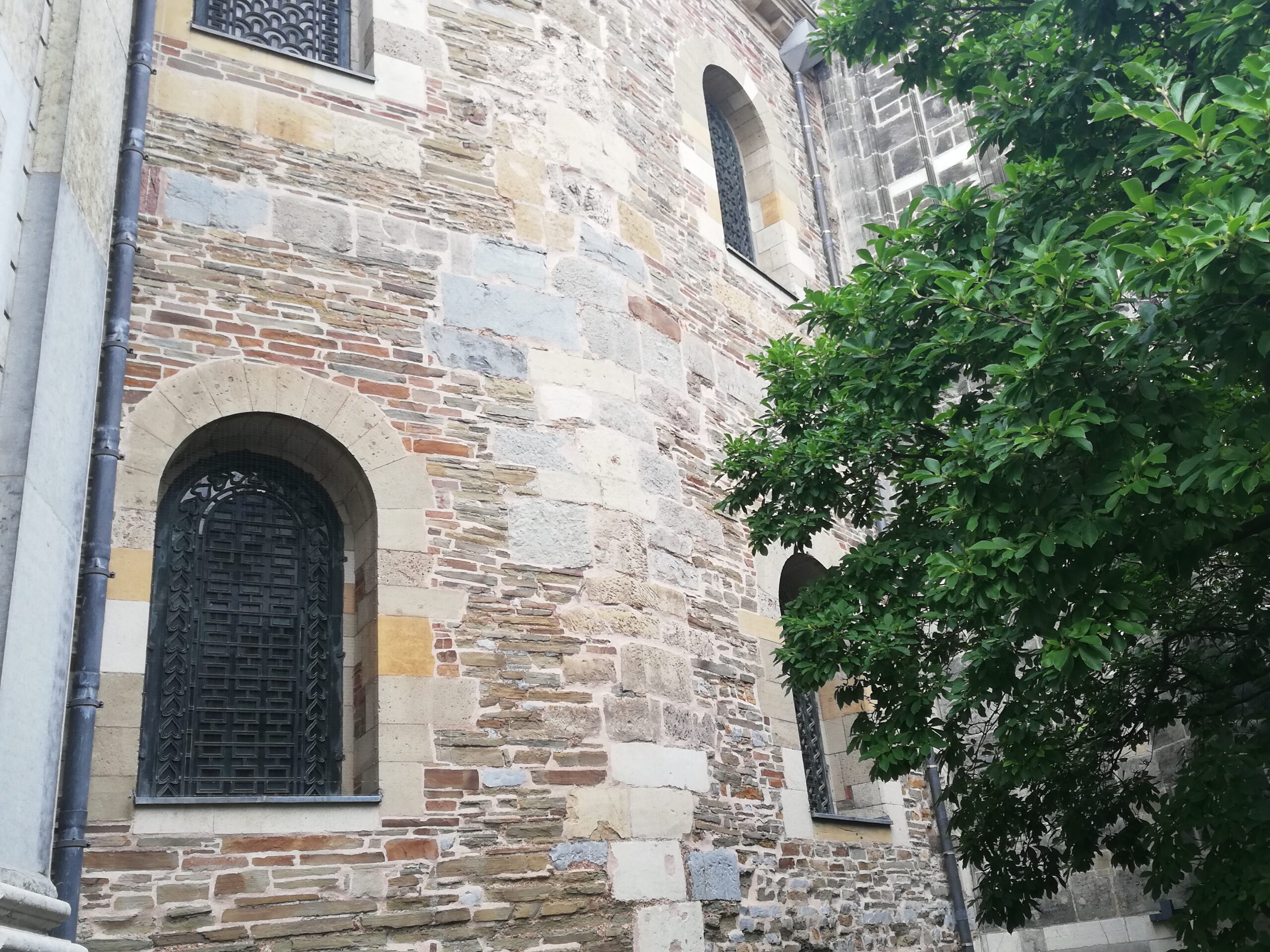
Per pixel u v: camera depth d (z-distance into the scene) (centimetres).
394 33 961
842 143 1645
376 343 848
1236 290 529
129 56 812
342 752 772
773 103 1500
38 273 545
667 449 992
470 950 722
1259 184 559
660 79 1231
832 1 913
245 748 743
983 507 640
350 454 809
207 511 782
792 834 973
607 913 779
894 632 775
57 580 530
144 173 805
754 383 1169
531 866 760
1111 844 875
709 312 1145
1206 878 766
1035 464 617
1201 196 554
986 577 632
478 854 746
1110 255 602
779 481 879
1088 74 725
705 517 1012
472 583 815
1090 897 1285
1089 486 592
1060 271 597
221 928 657
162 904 648
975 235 759
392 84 942
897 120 1689
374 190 897
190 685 738
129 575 706
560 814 784
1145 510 590
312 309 833
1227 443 591
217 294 802
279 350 809
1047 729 838
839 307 825
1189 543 625
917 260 707
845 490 873
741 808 924
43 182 568
